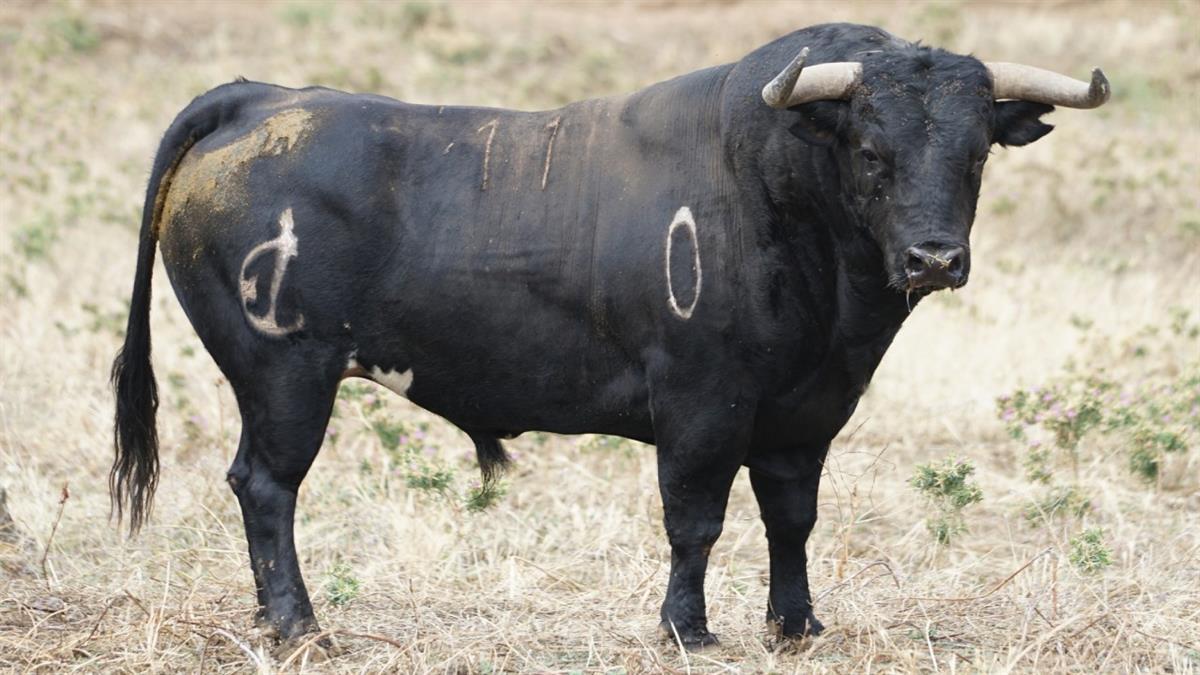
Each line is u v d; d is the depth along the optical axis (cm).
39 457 2286
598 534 2061
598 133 1602
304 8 5369
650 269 1539
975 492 1877
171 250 1645
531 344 1589
